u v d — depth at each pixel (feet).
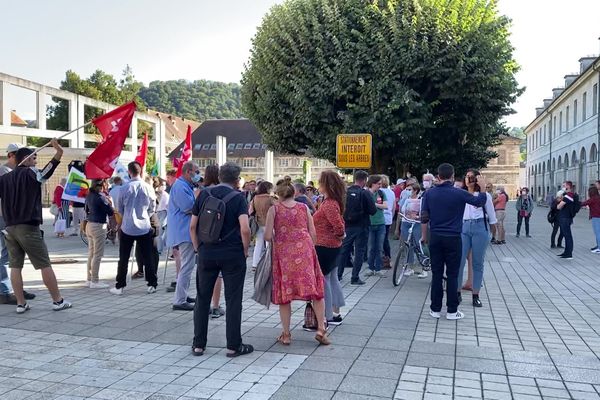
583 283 31.78
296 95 53.93
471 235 24.99
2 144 105.29
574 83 139.44
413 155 59.88
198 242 17.57
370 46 53.06
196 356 17.26
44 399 13.83
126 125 26.73
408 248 32.22
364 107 52.16
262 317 22.57
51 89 106.01
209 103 397.19
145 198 26.96
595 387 14.83
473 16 54.08
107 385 14.79
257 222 34.24
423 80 53.62
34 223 22.52
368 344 18.67
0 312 22.95
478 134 59.16
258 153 220.64
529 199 65.10
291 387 14.64
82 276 32.58
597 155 122.42
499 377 15.53
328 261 20.62
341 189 20.88
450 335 19.95
